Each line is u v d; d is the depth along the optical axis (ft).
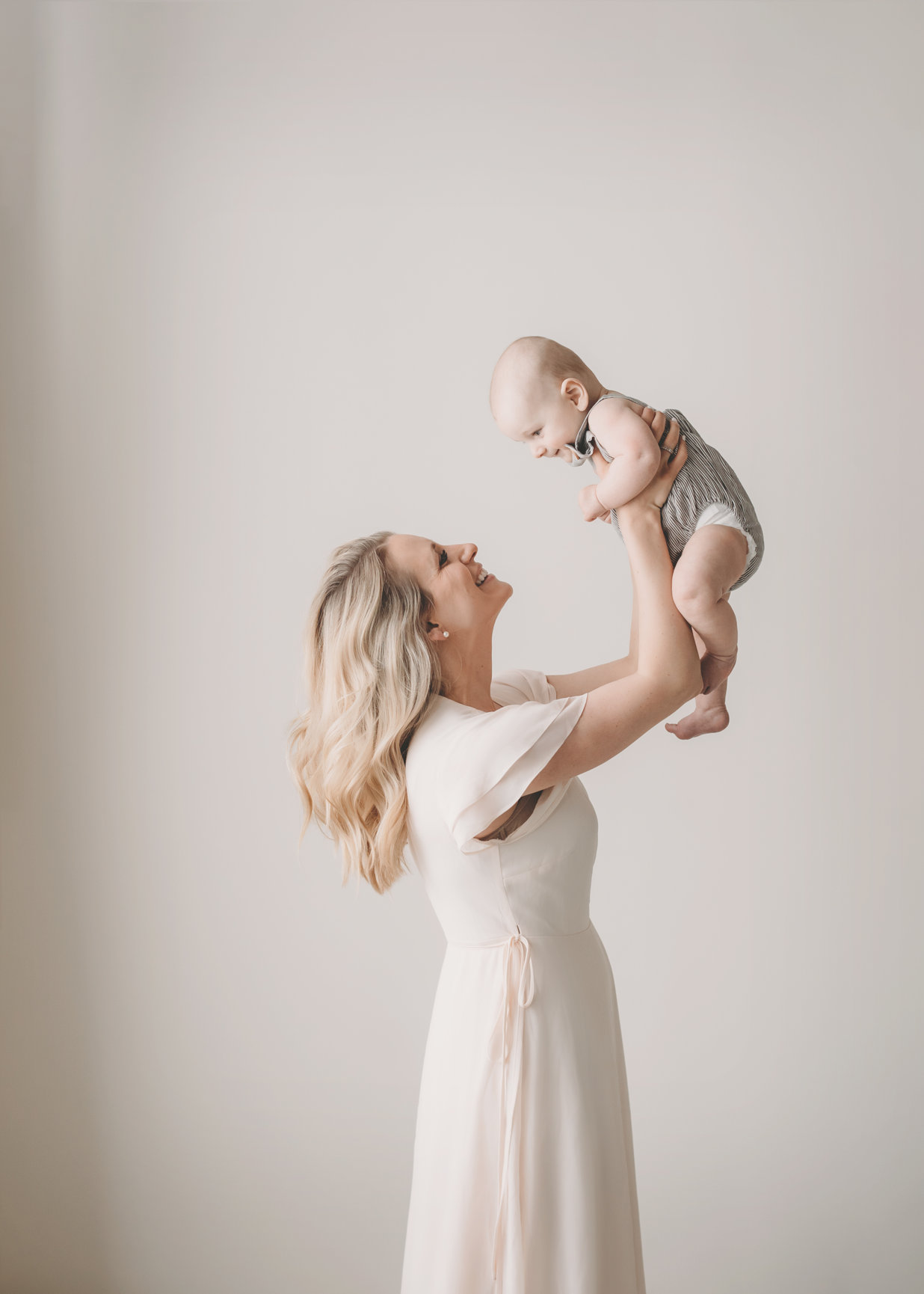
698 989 6.21
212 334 6.45
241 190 6.46
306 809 4.49
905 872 6.11
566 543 6.31
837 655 6.15
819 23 6.27
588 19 6.37
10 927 6.42
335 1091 6.31
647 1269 6.19
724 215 6.28
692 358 6.27
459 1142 3.84
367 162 6.45
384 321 6.42
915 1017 6.10
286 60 6.46
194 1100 6.38
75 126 6.45
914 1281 6.10
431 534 6.36
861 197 6.22
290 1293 6.32
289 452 6.42
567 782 4.15
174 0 6.48
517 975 3.87
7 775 6.42
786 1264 6.15
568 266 6.35
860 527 6.15
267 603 6.38
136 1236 6.40
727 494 4.09
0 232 6.45
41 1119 6.44
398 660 4.03
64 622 6.42
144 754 6.40
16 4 6.44
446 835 3.91
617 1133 3.96
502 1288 3.68
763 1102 6.17
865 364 6.19
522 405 4.32
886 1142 6.11
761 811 6.18
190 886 6.38
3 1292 6.45
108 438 6.42
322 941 6.31
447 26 6.42
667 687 3.86
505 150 6.40
